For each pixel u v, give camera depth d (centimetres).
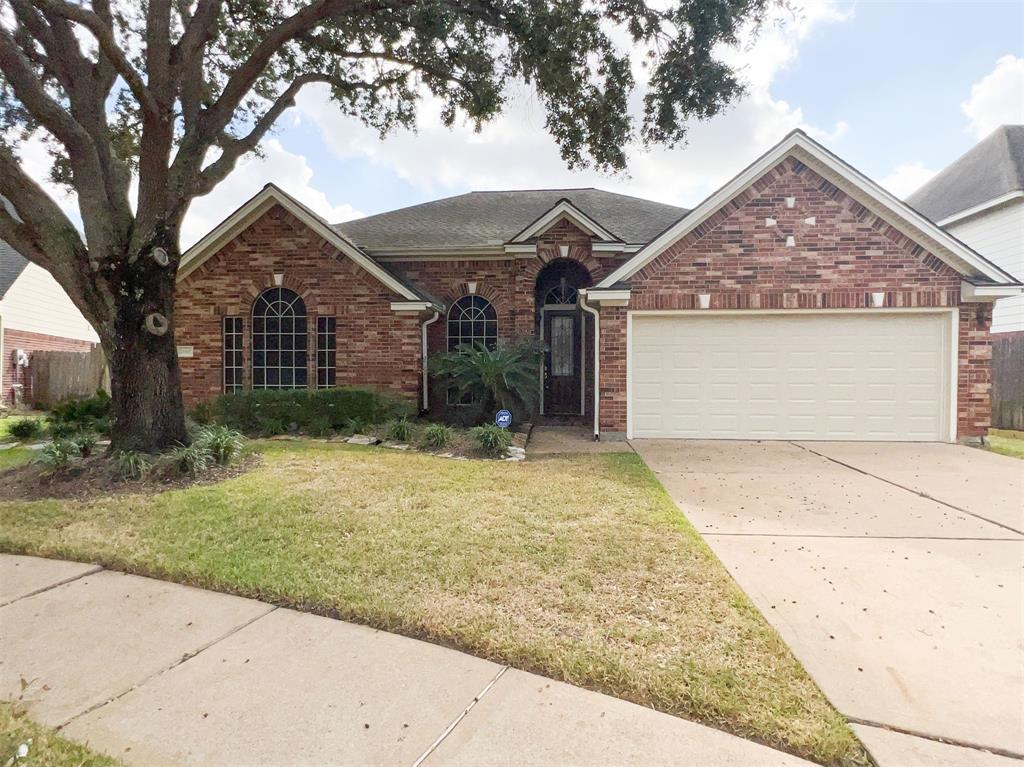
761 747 218
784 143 941
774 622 315
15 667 270
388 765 206
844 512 540
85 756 209
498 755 211
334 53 918
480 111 972
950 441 948
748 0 732
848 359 973
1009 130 1639
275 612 331
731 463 788
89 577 380
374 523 482
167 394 693
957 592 357
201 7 711
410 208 1520
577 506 541
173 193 695
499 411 991
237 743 218
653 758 210
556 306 1308
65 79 697
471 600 337
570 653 278
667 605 332
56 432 923
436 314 1212
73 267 666
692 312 986
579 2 787
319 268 1148
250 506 527
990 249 1510
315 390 1040
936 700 246
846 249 954
